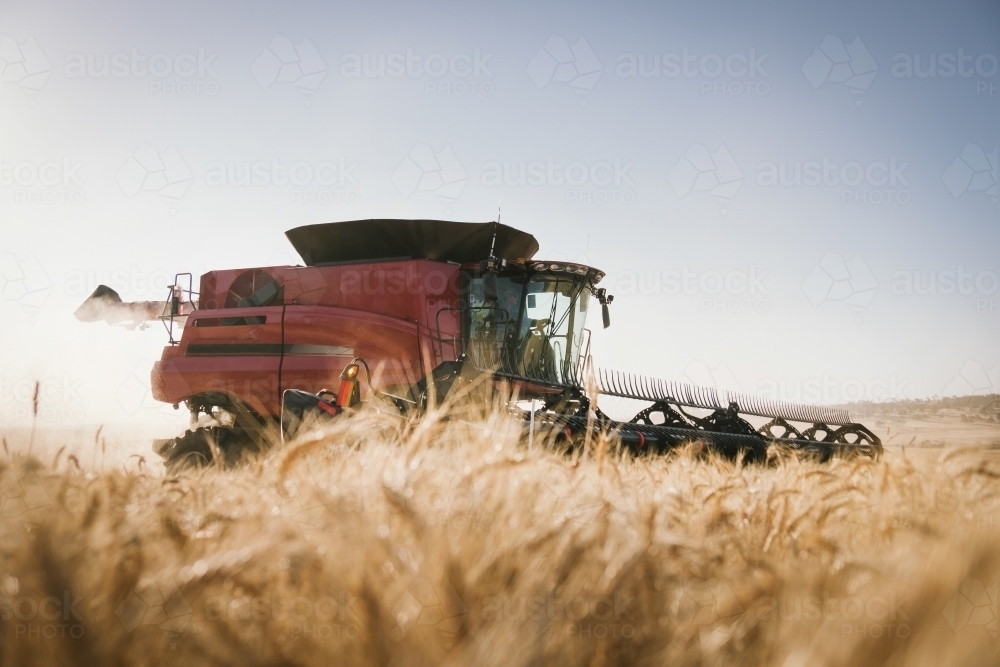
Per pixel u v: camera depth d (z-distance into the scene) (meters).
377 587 1.22
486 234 10.87
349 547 1.31
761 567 1.61
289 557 1.29
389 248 10.86
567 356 11.25
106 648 1.10
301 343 10.38
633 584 1.39
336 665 1.17
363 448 2.40
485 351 10.42
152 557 1.39
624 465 3.15
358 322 10.09
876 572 1.36
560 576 1.33
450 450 2.27
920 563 1.27
